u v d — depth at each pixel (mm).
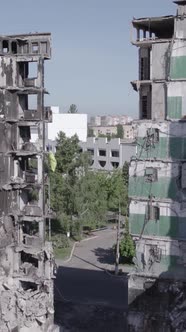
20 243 53719
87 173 95312
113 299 66812
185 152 51031
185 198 51188
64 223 92688
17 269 52969
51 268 53531
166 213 52125
